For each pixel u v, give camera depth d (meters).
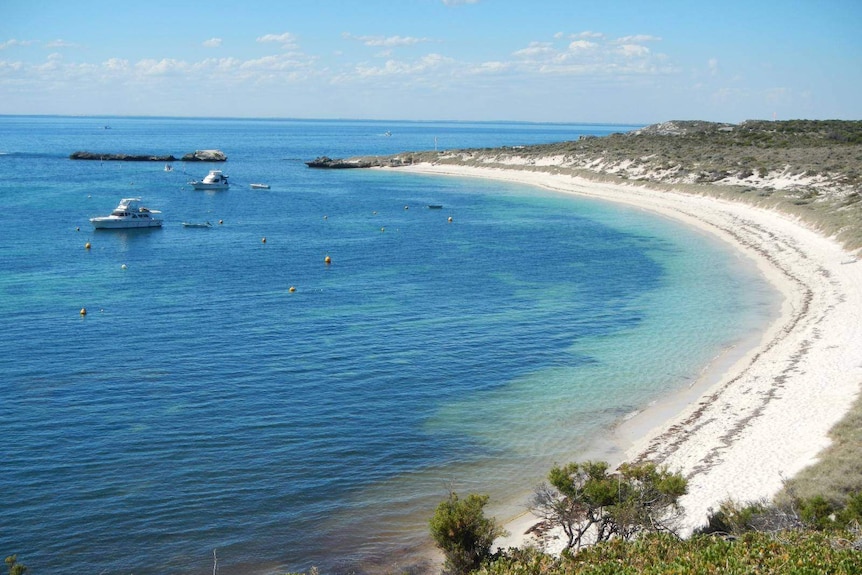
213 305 49.97
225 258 67.94
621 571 14.56
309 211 102.44
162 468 26.62
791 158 113.88
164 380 35.31
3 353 38.84
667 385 35.41
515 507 24.45
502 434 30.14
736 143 142.88
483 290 55.50
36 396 32.94
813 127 158.25
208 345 40.88
